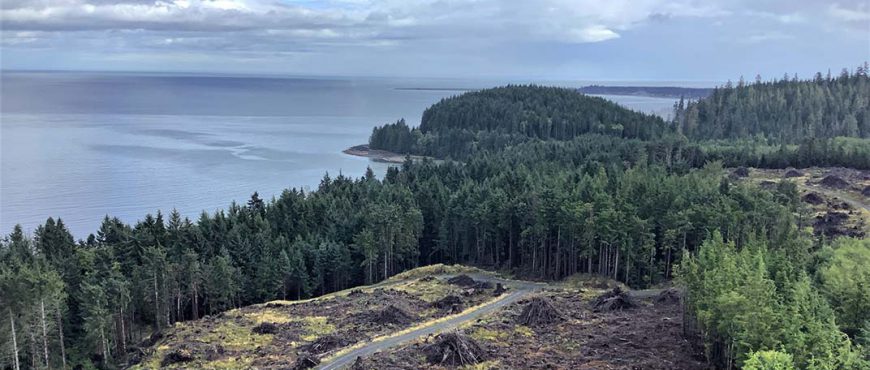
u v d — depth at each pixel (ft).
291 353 263.08
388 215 409.49
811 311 191.31
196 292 355.36
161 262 333.42
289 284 395.34
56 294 277.64
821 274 259.19
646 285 357.82
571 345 249.14
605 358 232.94
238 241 399.03
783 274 227.61
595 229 361.30
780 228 344.08
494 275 395.75
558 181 463.01
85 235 570.46
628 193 411.13
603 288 349.61
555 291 346.54
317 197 494.59
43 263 329.52
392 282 395.96
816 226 432.66
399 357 239.71
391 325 291.79
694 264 244.01
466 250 435.94
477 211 414.21
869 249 283.38
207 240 408.05
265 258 381.40
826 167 641.40
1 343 260.21
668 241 361.92
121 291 306.55
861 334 208.54
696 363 226.17
